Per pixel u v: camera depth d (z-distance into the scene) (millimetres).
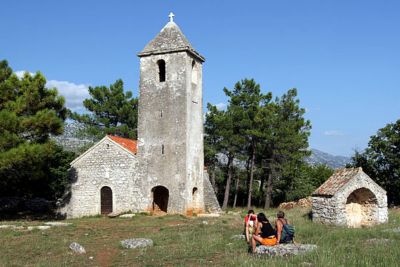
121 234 23156
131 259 16172
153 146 35219
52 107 33250
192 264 14695
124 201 35250
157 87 35656
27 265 15383
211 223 27500
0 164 28031
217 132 51219
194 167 35688
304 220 28828
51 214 38625
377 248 15789
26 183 38469
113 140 36094
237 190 54406
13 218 35406
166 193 36875
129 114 56594
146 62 36219
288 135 48781
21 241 20422
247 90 53156
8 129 28750
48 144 30469
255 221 17750
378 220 28281
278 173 49938
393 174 49438
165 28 36844
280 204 50688
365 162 51375
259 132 48562
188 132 34875
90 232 23766
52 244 19562
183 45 35094
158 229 24969
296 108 51719
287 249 15055
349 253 14945
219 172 57031
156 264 15055
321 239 18641
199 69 37500
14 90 31484
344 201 26812
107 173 35969
